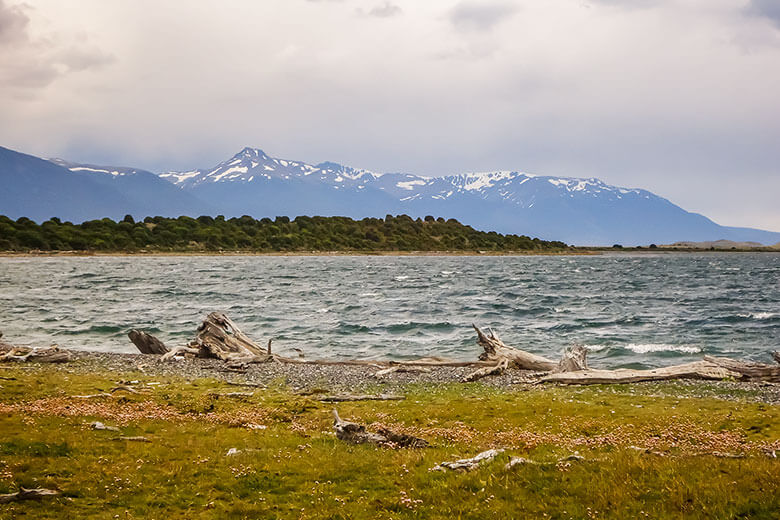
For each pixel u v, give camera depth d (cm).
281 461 1711
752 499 1247
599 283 13738
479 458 1678
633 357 4584
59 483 1461
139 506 1352
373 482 1527
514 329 6188
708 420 2386
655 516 1211
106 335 5550
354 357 4650
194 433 2083
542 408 2677
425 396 3019
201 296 9538
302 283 12900
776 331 5991
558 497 1343
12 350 4003
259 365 4003
